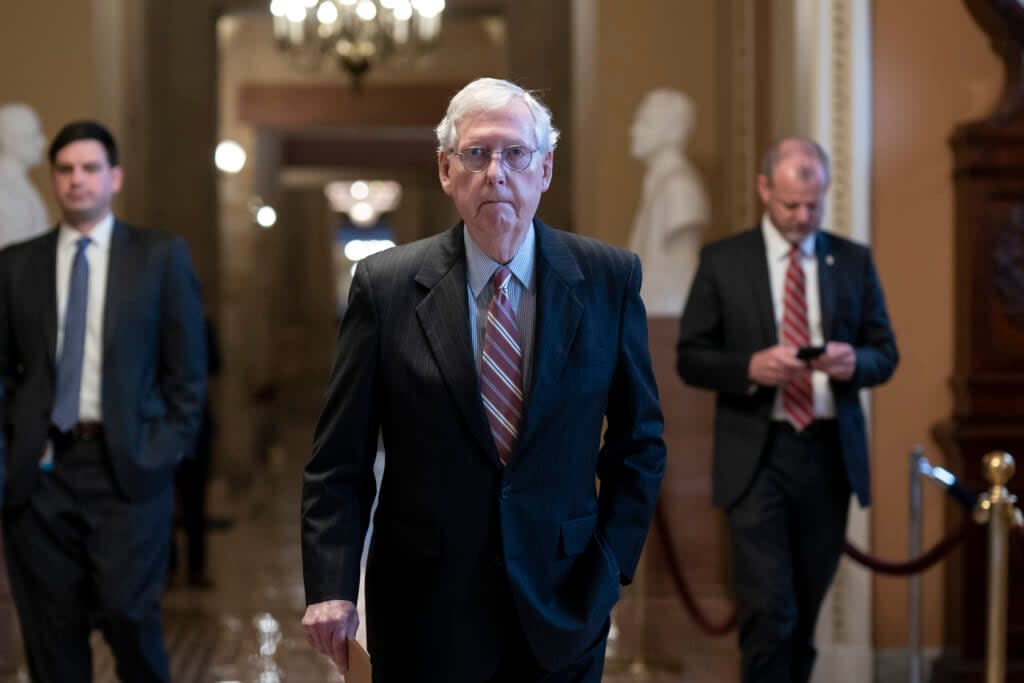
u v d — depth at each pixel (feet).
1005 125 17.42
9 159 21.74
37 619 13.46
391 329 8.40
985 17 17.70
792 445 13.91
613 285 8.72
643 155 22.95
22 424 13.35
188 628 21.25
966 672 17.29
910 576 16.88
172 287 13.85
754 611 13.80
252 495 38.70
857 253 14.43
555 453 8.34
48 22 25.16
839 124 17.84
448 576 8.30
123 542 13.25
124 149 28.58
